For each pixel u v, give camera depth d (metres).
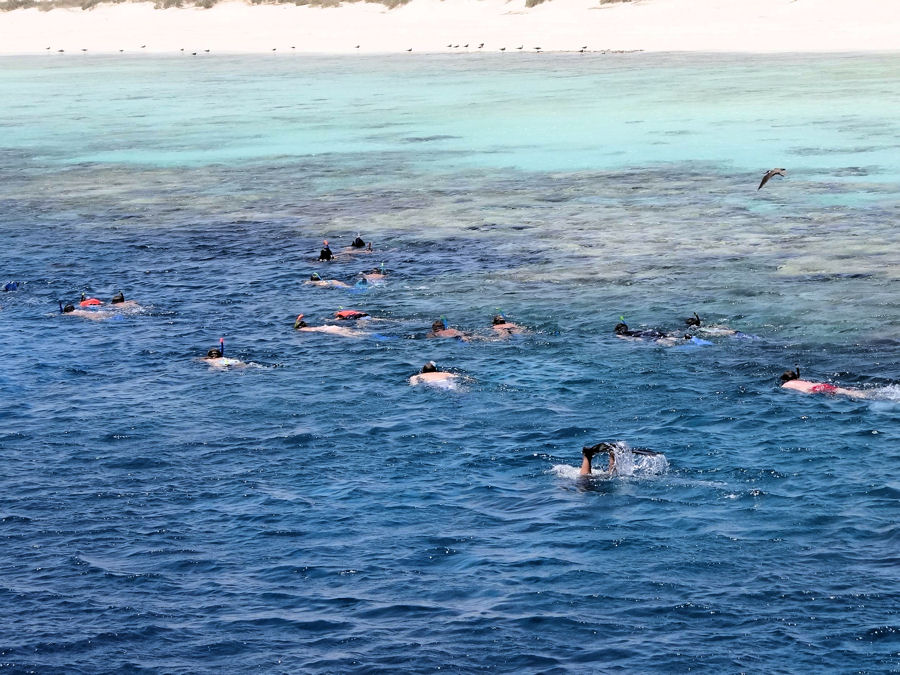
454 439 20.33
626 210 41.53
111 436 20.92
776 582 14.53
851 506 16.81
